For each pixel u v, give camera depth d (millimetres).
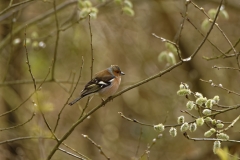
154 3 16969
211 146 15023
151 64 18219
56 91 18312
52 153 7609
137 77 18734
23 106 15211
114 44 18156
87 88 9250
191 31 17109
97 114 19344
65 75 17219
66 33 15859
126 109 19953
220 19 17109
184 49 17719
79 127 18969
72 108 18797
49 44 15602
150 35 18375
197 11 16812
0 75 14805
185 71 18172
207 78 17422
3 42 12609
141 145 17562
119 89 18719
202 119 5867
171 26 18125
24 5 13406
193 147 16828
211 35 16672
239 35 17031
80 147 18406
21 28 13055
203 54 17656
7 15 13234
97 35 17250
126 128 19297
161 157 17062
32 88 15992
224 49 16922
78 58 16922
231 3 14797
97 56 17547
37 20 13281
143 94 19000
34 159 13648
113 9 15297
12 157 13977
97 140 18734
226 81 16516
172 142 16938
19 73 15461
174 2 16750
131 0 15633
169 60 9547
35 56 15266
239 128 13094
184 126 5910
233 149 13273
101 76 9484
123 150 17719
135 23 17875
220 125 6062
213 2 15094
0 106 16000
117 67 9797
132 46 17984
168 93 17688
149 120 18250
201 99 6098
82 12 10109
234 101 16000
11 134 14031
